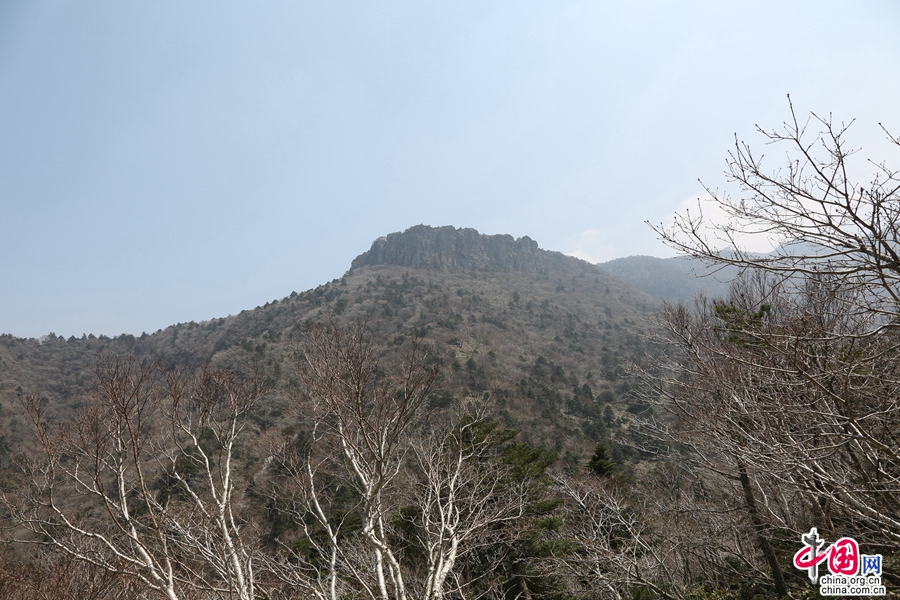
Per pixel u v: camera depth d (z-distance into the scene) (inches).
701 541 406.9
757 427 269.6
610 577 416.5
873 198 153.4
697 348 336.5
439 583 282.2
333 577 292.0
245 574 299.0
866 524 244.8
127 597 302.8
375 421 279.9
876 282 163.8
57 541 268.1
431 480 350.3
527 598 448.5
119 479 271.1
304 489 342.0
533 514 479.8
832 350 236.5
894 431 223.0
